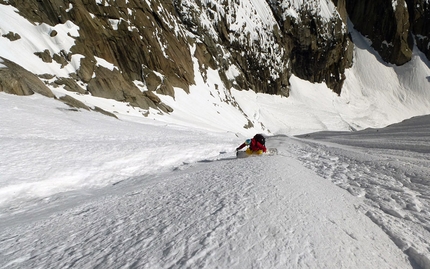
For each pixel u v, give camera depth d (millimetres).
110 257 1703
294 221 2246
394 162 6816
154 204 2941
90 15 26781
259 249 1732
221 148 12844
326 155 9516
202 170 5500
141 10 34344
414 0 92562
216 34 53125
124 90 25344
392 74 94000
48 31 22641
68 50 22703
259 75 62812
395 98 89062
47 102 14383
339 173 5934
